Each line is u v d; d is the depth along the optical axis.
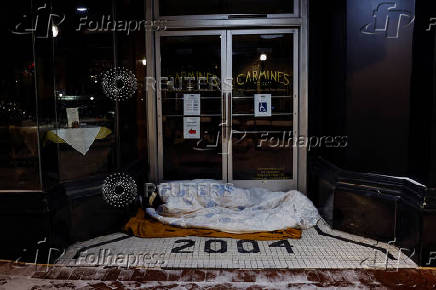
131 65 5.10
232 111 5.48
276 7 5.28
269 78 5.43
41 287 3.19
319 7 5.16
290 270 3.48
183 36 5.39
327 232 4.47
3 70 3.50
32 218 3.57
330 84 4.86
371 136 4.19
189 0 5.28
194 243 4.18
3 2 3.45
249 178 5.57
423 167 3.63
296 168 5.53
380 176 4.12
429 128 3.52
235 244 4.14
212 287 3.17
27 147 3.55
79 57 4.18
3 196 3.58
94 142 4.40
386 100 4.07
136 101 5.26
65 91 4.02
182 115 5.51
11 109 3.53
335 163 4.69
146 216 4.97
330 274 3.39
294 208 4.85
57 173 3.91
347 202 4.38
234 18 5.27
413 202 3.66
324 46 5.06
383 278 3.31
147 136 5.52
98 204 4.35
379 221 4.11
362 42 4.15
